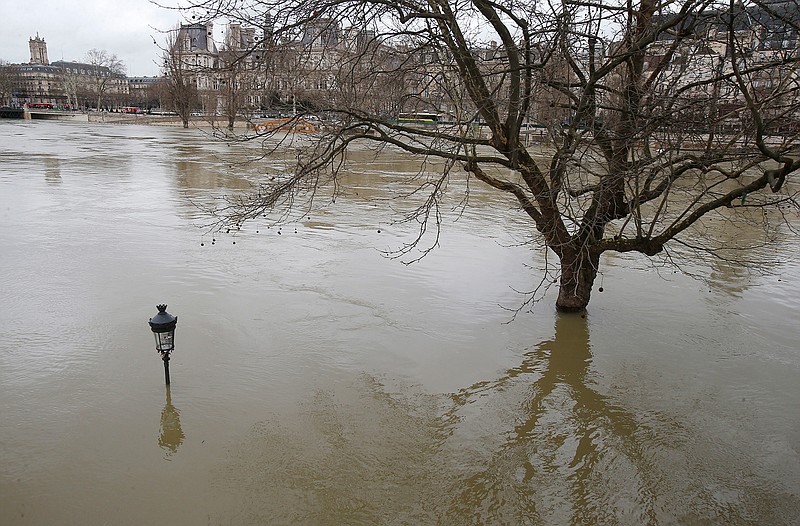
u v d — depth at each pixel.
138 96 126.94
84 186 21.56
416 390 7.41
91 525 5.04
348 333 8.85
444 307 10.01
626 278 11.84
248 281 10.88
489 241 14.62
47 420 6.43
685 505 5.57
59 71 141.12
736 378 7.96
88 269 11.34
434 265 12.33
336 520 5.21
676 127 7.28
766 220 11.96
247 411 6.78
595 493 5.69
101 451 5.97
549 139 9.36
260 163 30.52
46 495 5.34
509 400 7.25
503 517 5.34
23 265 11.47
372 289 10.70
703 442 6.54
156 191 20.97
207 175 25.78
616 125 7.20
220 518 5.18
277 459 5.98
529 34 7.69
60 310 9.29
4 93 118.81
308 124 8.91
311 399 7.09
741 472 6.06
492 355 8.39
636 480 5.90
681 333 9.31
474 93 7.88
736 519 5.41
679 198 20.39
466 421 6.79
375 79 8.66
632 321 9.72
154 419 6.55
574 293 9.29
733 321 9.84
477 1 7.39
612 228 16.02
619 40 8.64
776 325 9.74
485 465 6.04
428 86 8.85
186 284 10.62
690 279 11.90
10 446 5.97
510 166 8.29
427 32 7.91
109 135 53.75
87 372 7.44
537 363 8.20
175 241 13.56
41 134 52.47
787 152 6.50
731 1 5.31
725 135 8.33
